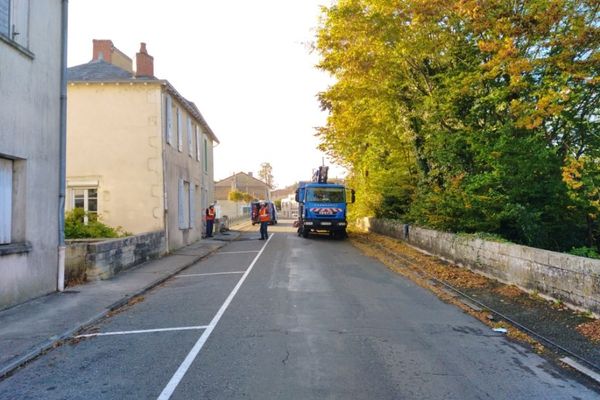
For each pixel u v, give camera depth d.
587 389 4.68
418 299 8.99
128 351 5.86
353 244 20.80
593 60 10.44
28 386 4.75
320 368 5.15
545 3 10.84
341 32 15.75
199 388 4.62
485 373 5.08
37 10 8.85
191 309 8.18
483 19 11.42
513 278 9.62
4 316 7.45
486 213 12.88
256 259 15.39
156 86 17.06
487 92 13.71
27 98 8.49
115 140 16.98
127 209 16.84
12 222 8.37
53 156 9.38
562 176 11.73
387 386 4.67
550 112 10.82
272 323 7.07
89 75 17.77
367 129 20.70
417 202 18.38
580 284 7.34
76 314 7.62
